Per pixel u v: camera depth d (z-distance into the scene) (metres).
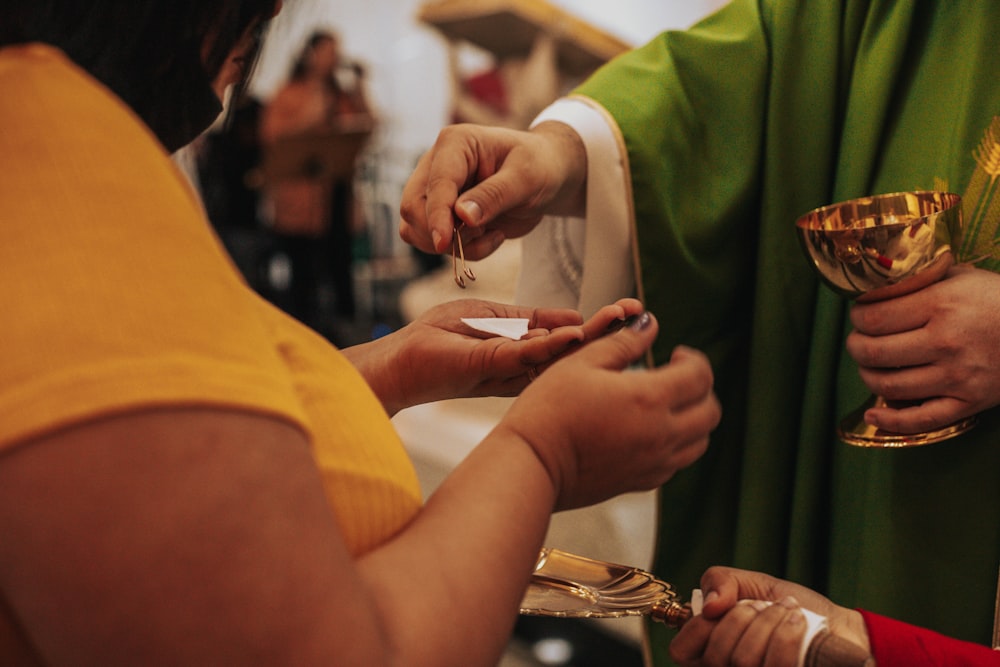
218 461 0.50
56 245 0.51
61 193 0.52
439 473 2.43
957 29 1.02
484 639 0.61
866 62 1.06
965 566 1.00
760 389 1.11
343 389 0.68
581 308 1.14
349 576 0.54
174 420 0.49
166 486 0.48
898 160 1.04
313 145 3.82
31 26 0.65
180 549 0.48
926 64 1.04
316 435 0.66
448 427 2.67
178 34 0.68
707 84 1.13
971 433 1.00
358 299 4.71
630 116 1.10
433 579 0.61
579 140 1.08
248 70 0.73
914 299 0.93
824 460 1.09
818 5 1.09
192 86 0.69
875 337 0.95
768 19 1.12
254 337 0.56
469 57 5.62
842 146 1.07
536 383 0.69
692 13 4.61
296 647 0.50
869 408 0.99
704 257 1.13
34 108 0.55
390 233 5.31
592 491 0.69
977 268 0.97
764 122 1.12
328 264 4.16
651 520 2.09
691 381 0.69
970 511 1.00
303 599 0.51
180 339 0.51
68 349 0.48
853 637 0.81
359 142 3.87
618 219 1.10
